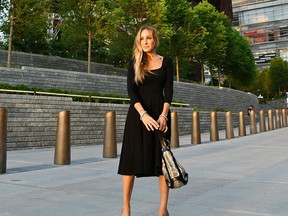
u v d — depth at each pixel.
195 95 30.08
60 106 12.05
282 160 7.32
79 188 4.57
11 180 5.21
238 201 3.82
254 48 122.38
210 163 7.08
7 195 4.15
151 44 2.76
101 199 3.94
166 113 2.68
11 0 18.36
